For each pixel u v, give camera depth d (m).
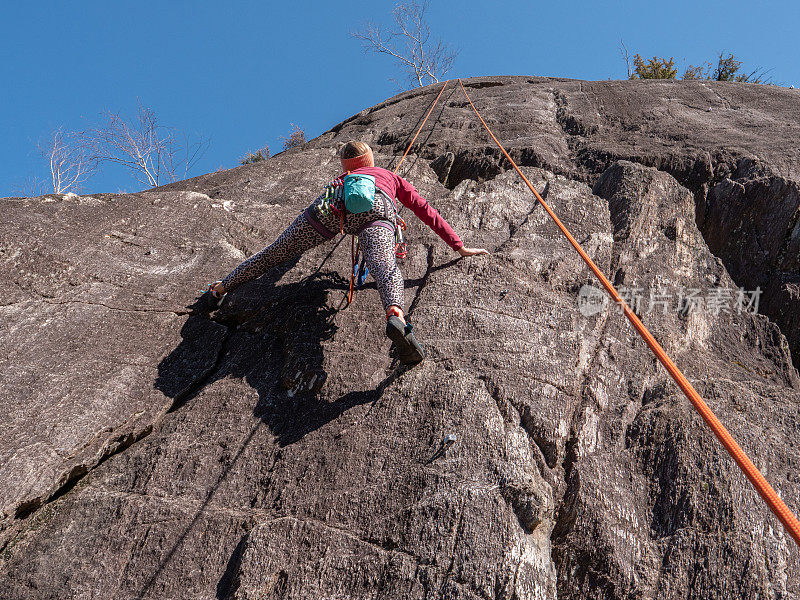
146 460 2.99
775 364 3.53
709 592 2.45
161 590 2.56
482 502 2.53
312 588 2.45
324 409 3.07
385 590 2.39
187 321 3.69
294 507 2.70
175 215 4.45
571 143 5.39
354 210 3.19
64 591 2.58
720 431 2.07
